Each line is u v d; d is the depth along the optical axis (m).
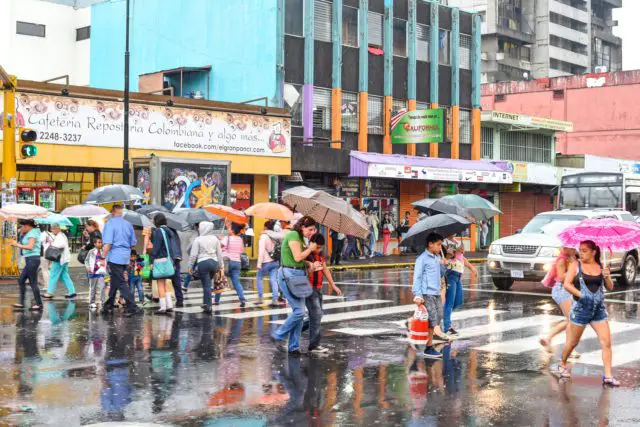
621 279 23.77
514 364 11.43
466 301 19.22
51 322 15.07
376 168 35.28
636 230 10.39
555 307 18.05
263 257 18.34
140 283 17.75
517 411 8.74
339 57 37.75
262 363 11.32
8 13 51.66
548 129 49.81
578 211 24.00
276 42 35.12
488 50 99.12
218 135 30.89
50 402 8.88
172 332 13.98
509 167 44.09
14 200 23.27
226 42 36.56
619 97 63.28
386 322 15.52
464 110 44.34
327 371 10.81
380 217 39.09
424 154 41.91
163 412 8.54
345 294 20.73
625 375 10.73
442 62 43.19
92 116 27.64
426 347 12.00
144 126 28.88
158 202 25.27
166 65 38.81
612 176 35.06
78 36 54.62
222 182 26.91
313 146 35.47
